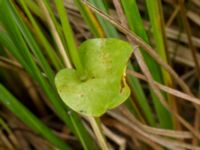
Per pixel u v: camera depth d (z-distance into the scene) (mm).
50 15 160
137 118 215
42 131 211
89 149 208
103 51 147
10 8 155
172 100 202
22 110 199
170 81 195
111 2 222
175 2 218
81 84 144
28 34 164
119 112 226
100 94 141
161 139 217
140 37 173
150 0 163
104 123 229
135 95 203
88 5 149
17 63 221
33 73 184
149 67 189
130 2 161
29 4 182
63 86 143
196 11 235
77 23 223
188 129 225
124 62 144
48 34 215
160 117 211
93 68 147
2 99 192
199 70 219
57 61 183
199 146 222
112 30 177
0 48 214
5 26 161
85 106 139
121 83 141
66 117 202
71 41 139
